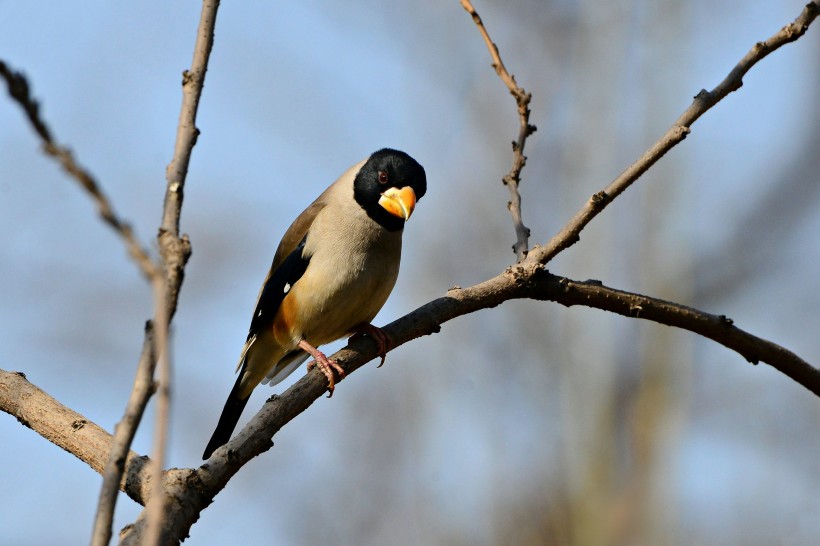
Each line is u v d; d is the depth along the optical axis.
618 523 14.41
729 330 6.88
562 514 14.30
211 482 5.04
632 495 14.77
